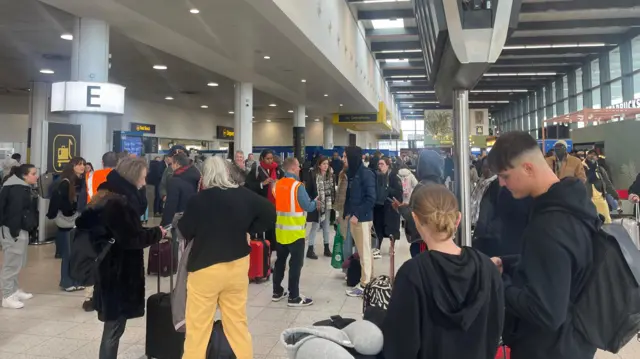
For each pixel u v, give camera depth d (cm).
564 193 129
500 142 145
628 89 1742
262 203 267
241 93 1277
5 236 415
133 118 1709
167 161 851
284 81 1273
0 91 1462
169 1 627
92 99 672
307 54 938
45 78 1244
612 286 123
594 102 2131
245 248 259
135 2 632
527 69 2389
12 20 754
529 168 138
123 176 266
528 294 125
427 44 241
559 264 122
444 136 2312
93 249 258
